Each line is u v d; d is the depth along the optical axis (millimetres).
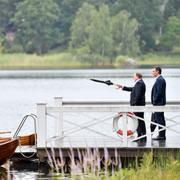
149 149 36938
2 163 38500
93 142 39344
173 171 32281
